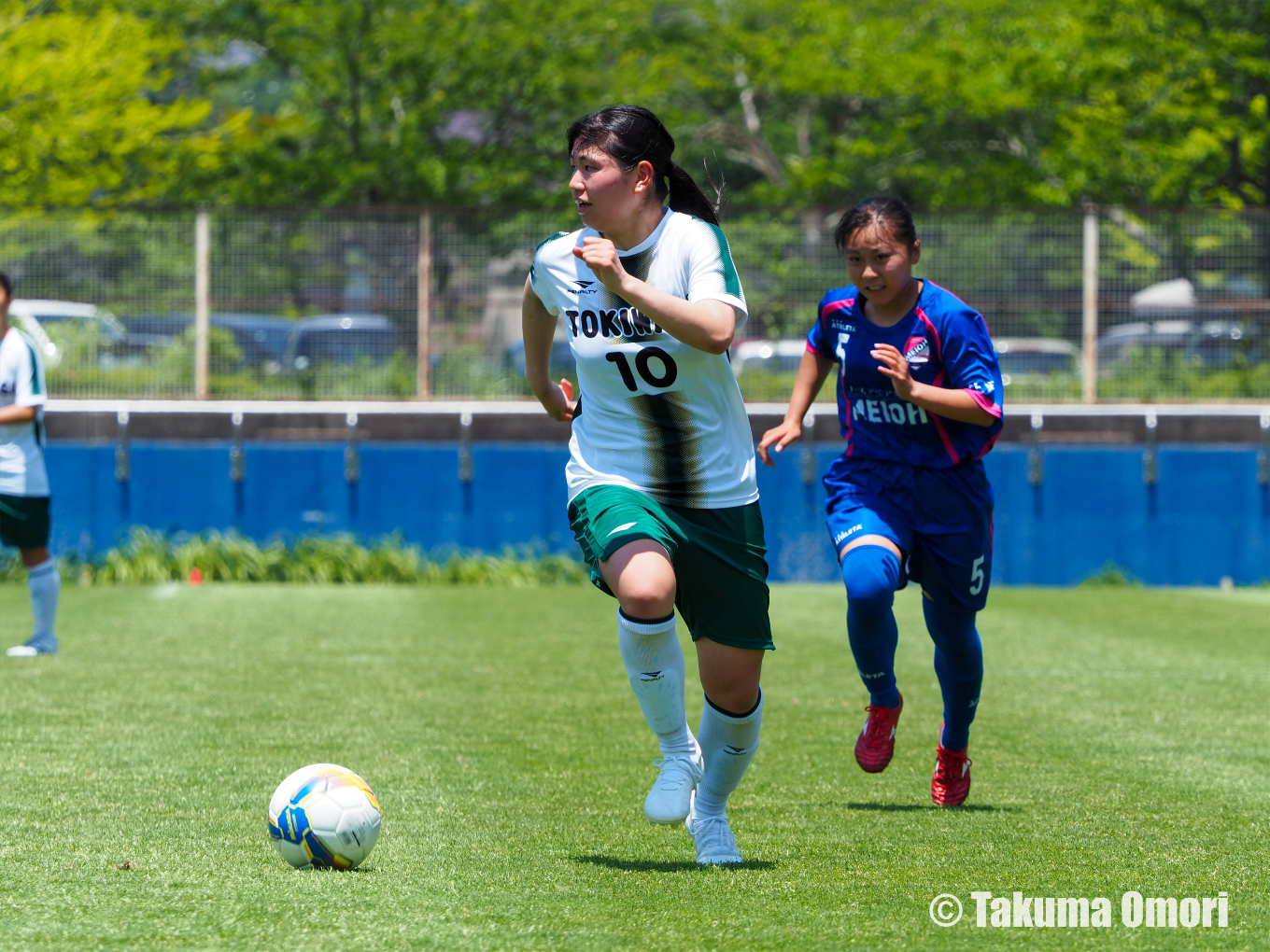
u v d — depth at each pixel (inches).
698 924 474.6
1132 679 1181.7
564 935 458.9
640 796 703.1
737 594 552.1
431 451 2209.6
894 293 669.3
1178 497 2246.6
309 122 3853.3
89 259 2235.5
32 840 593.3
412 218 2266.2
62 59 3075.8
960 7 3769.7
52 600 1266.0
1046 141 3567.9
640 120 535.2
